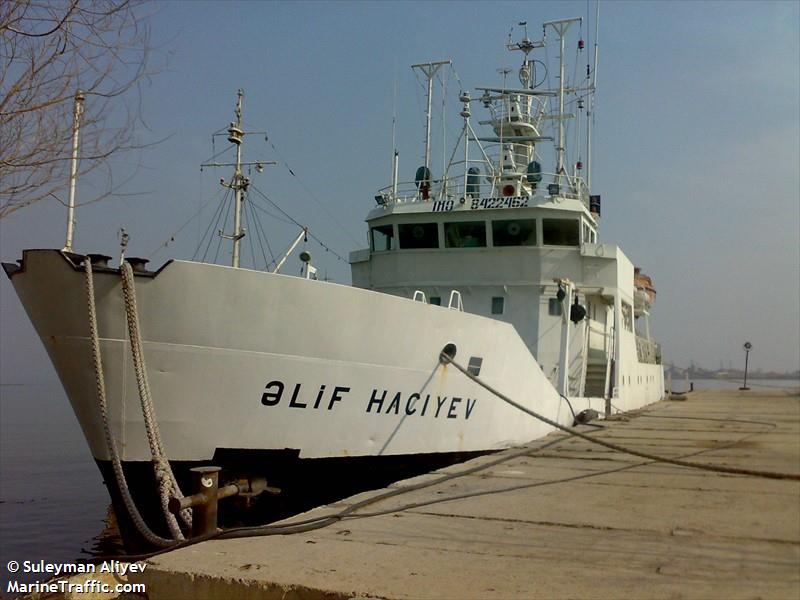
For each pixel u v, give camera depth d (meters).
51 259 7.67
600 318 18.53
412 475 10.91
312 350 9.09
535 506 7.25
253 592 4.58
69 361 8.04
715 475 9.34
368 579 4.63
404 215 16.19
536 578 4.70
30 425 47.78
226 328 8.33
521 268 15.53
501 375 12.38
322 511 6.90
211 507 6.01
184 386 8.21
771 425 17.28
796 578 4.71
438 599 4.24
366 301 9.52
